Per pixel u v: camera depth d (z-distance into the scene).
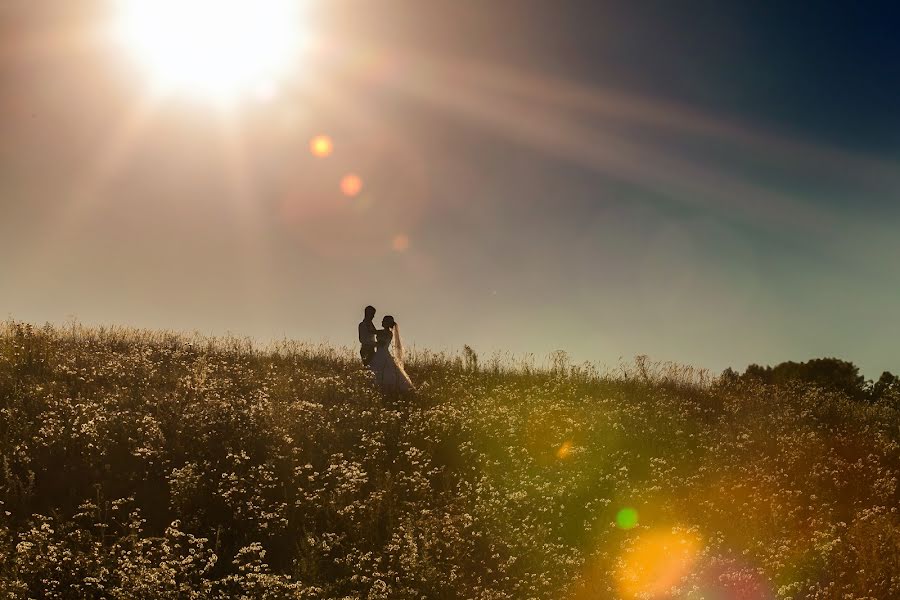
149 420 14.24
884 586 10.76
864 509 13.38
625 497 13.99
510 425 16.50
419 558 11.57
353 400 17.91
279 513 12.36
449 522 12.43
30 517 11.41
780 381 26.78
